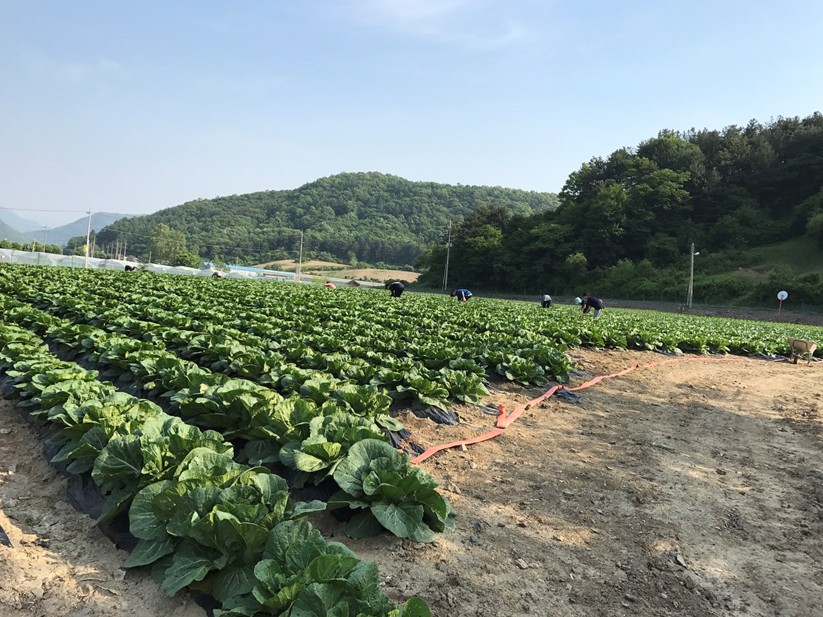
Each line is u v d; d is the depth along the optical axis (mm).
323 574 3703
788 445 9656
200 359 11312
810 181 90125
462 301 42562
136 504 4703
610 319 30562
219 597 4066
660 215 91500
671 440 9398
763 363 21250
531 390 12203
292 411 6613
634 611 4621
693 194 93188
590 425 10016
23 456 6797
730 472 8094
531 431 9305
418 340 15164
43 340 13031
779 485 7699
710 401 12797
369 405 7797
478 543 5453
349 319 19000
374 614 3525
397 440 7906
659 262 85000
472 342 15789
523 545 5504
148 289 26281
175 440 5406
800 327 45656
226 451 5609
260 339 12859
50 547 4902
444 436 8500
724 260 79625
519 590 4742
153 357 9555
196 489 4477
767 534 6207
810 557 5758
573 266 87250
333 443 5738
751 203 90188
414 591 4562
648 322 30625
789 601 4953
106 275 36281
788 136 97875
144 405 6598
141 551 4484
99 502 5516
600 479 7410
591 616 4500
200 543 4332
